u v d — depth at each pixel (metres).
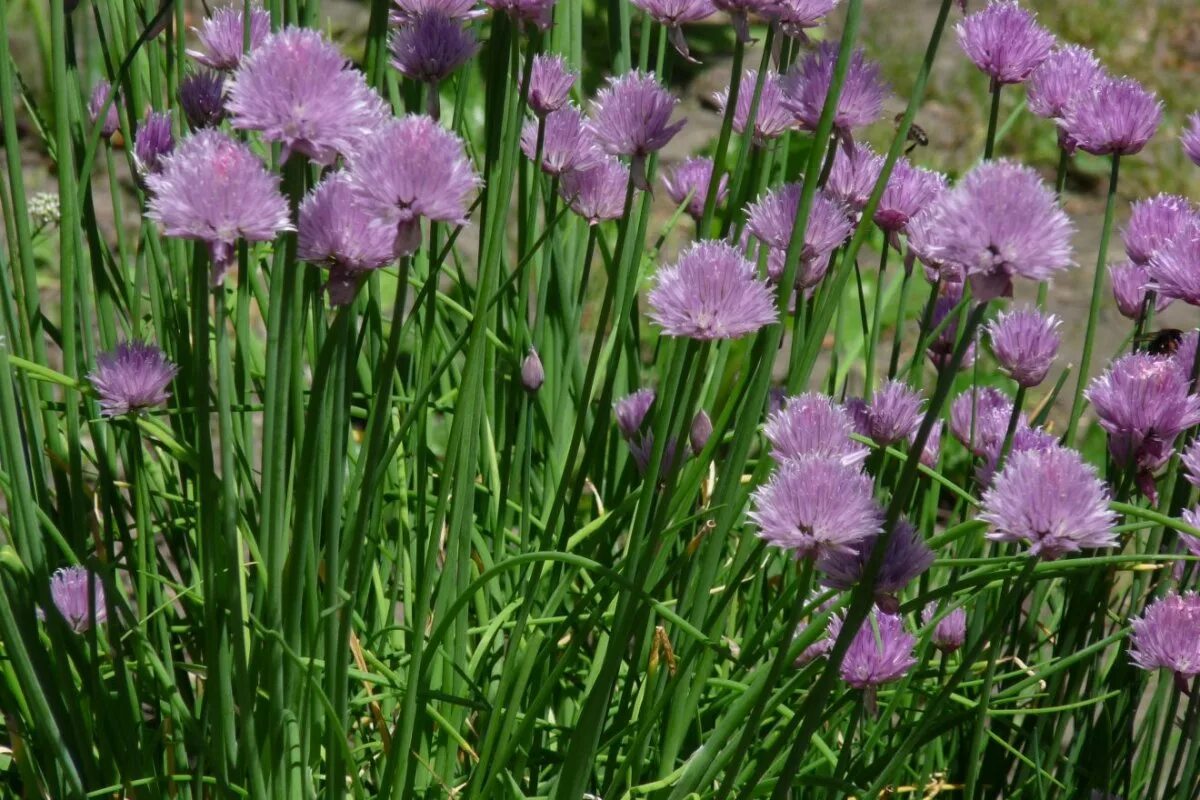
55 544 1.03
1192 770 0.98
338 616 0.95
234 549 0.91
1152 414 0.98
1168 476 1.01
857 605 0.89
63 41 0.97
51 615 0.97
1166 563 1.01
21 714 1.02
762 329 1.01
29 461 1.01
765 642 0.98
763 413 1.06
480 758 0.97
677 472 0.91
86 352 1.02
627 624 0.92
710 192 0.94
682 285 0.90
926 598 0.92
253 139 1.00
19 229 0.99
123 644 1.03
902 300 1.04
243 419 1.04
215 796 1.00
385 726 0.99
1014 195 0.85
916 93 0.92
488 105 0.97
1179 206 1.03
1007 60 1.01
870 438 1.01
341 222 0.89
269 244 1.04
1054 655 1.05
